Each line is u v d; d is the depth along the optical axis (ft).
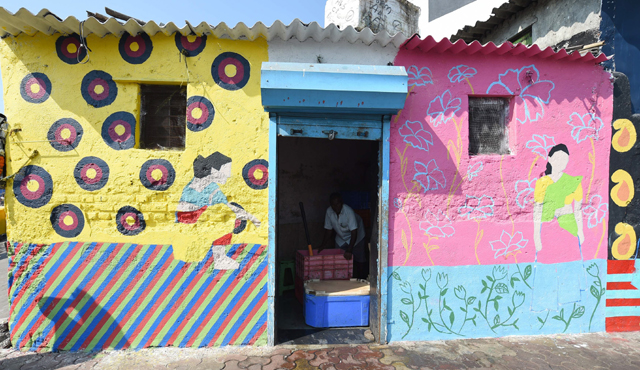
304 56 11.98
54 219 11.41
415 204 12.35
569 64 12.91
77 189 11.40
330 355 11.41
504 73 12.59
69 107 11.38
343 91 10.71
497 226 12.68
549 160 12.84
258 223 11.75
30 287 11.46
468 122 12.72
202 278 11.69
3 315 16.22
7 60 11.27
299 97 10.87
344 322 13.23
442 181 12.44
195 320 11.76
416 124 12.28
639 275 13.39
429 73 12.34
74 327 11.55
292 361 11.01
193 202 11.58
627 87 13.28
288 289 17.75
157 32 11.39
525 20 18.60
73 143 11.38
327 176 20.80
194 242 11.61
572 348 12.04
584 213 13.10
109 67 11.43
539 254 12.89
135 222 11.52
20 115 11.30
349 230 16.61
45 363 10.82
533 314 12.94
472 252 12.61
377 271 12.34
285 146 19.81
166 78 11.52
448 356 11.44
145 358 11.11
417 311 12.44
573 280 13.09
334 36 11.71
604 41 12.61
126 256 11.51
